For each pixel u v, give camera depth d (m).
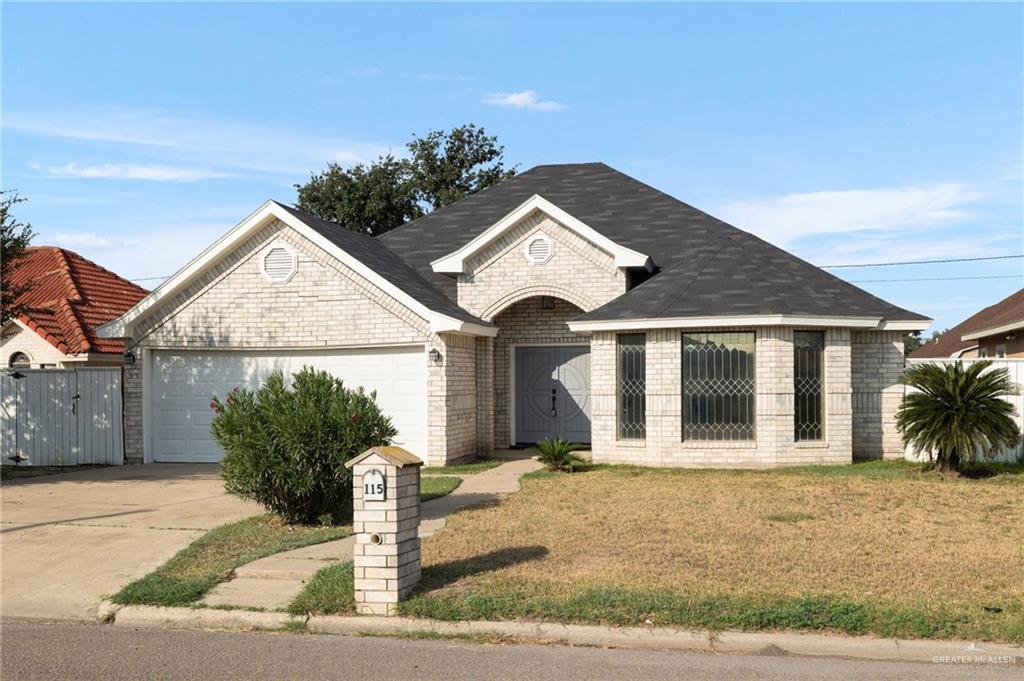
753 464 16.23
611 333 17.16
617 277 18.66
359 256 18.45
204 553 10.03
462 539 10.33
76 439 19.09
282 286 18.39
